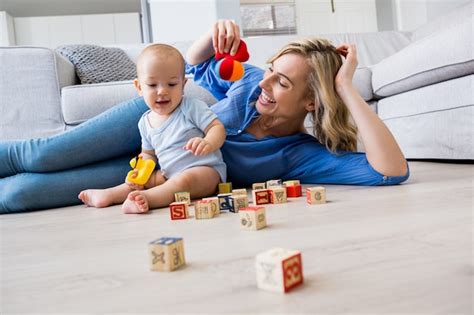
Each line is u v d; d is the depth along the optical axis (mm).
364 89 2303
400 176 1187
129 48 2701
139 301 464
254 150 1364
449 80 1707
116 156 1425
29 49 1880
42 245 778
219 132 1232
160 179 1278
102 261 637
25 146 1284
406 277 472
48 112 1867
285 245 645
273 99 1265
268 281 465
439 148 1769
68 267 620
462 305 394
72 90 1839
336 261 547
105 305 461
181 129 1242
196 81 1596
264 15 4207
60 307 466
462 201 889
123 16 5770
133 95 1867
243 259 589
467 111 1597
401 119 2049
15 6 5570
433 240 609
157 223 914
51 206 1302
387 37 3092
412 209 844
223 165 1302
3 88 1835
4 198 1235
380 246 600
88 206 1286
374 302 414
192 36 3693
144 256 646
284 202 1069
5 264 661
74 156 1310
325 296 438
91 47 2332
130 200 1069
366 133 1201
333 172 1288
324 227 747
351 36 3045
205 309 427
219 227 822
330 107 1224
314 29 4285
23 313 457
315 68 1201
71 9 5844
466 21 1577
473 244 577
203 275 534
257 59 2801
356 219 792
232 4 3654
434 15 3447
